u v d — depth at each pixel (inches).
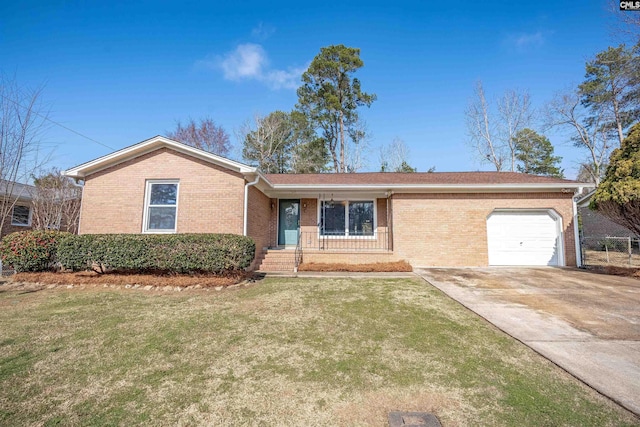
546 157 1050.1
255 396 106.7
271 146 1075.9
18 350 143.9
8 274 358.6
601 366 130.6
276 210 506.9
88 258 304.2
